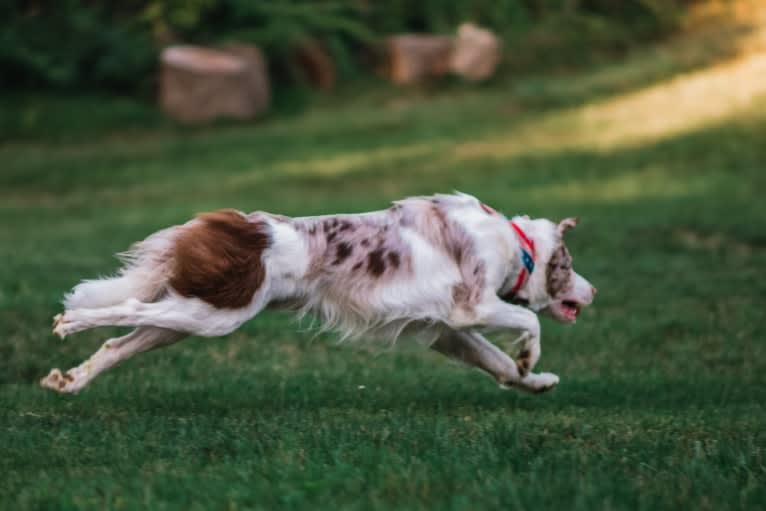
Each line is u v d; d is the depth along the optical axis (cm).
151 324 668
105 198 2314
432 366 1036
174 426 668
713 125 2681
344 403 786
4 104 2908
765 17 3638
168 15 3153
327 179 2431
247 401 782
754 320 1255
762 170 2352
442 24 3497
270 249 682
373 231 704
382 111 3088
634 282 1484
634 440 643
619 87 3153
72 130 2836
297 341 1122
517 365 743
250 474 536
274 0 3334
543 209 2070
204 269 667
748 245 1775
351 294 699
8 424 674
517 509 477
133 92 3061
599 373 1016
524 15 3597
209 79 2922
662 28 3625
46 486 519
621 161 2483
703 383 938
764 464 601
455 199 730
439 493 505
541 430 673
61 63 3017
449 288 712
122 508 484
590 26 3559
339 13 3434
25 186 2439
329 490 508
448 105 3123
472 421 711
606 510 477
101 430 648
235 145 2745
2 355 984
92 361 690
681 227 1875
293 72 3241
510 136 2773
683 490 525
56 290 1320
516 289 750
